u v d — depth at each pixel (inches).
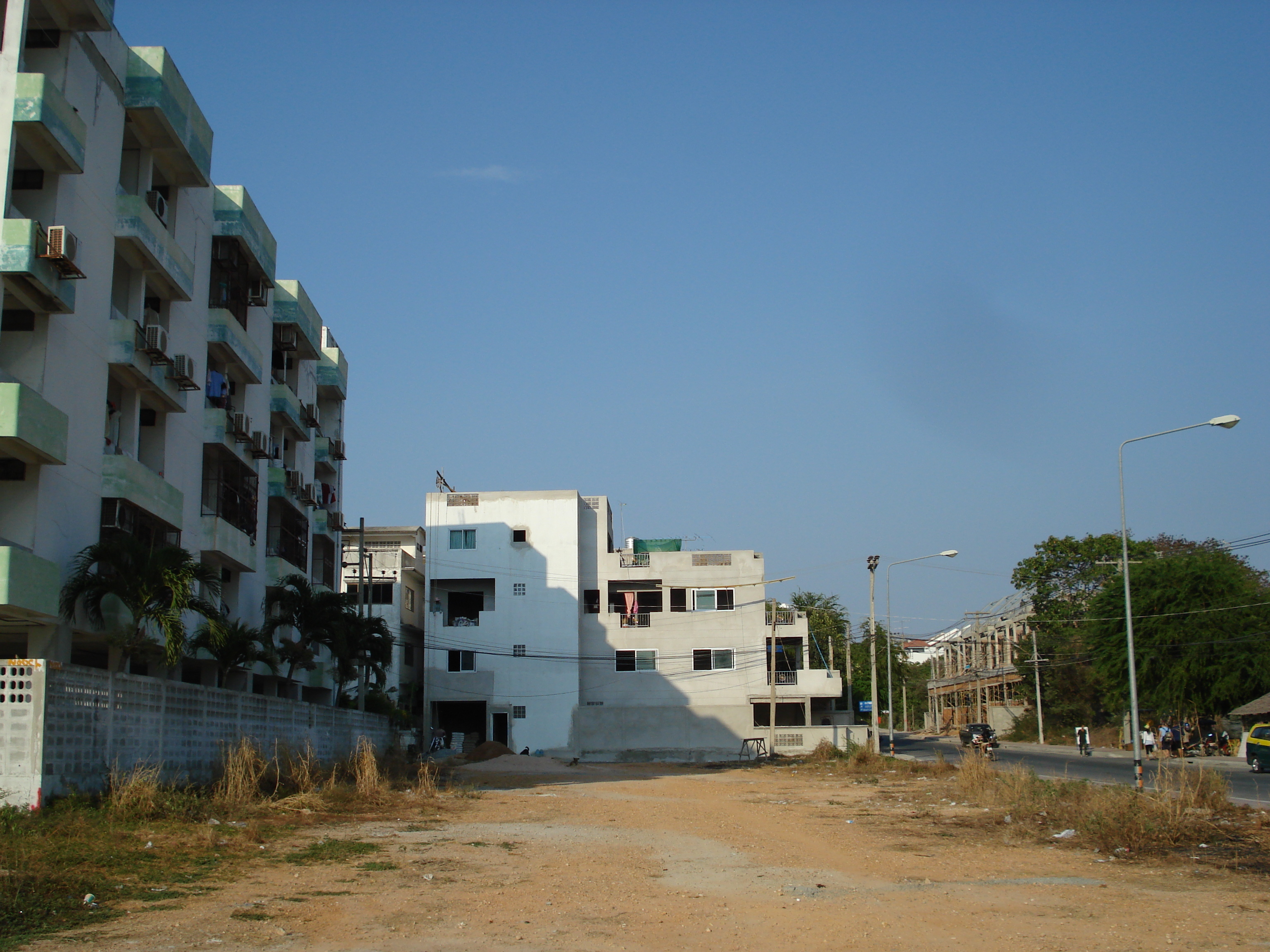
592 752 2431.1
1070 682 3078.2
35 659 712.4
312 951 382.6
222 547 1323.8
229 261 1430.9
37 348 953.5
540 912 468.8
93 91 1055.0
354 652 1657.2
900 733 3991.1
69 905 442.3
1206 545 3053.6
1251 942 408.2
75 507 994.7
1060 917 461.4
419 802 1018.1
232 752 985.5
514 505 2549.2
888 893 525.3
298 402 1717.5
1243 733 2117.4
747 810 1031.0
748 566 2581.2
